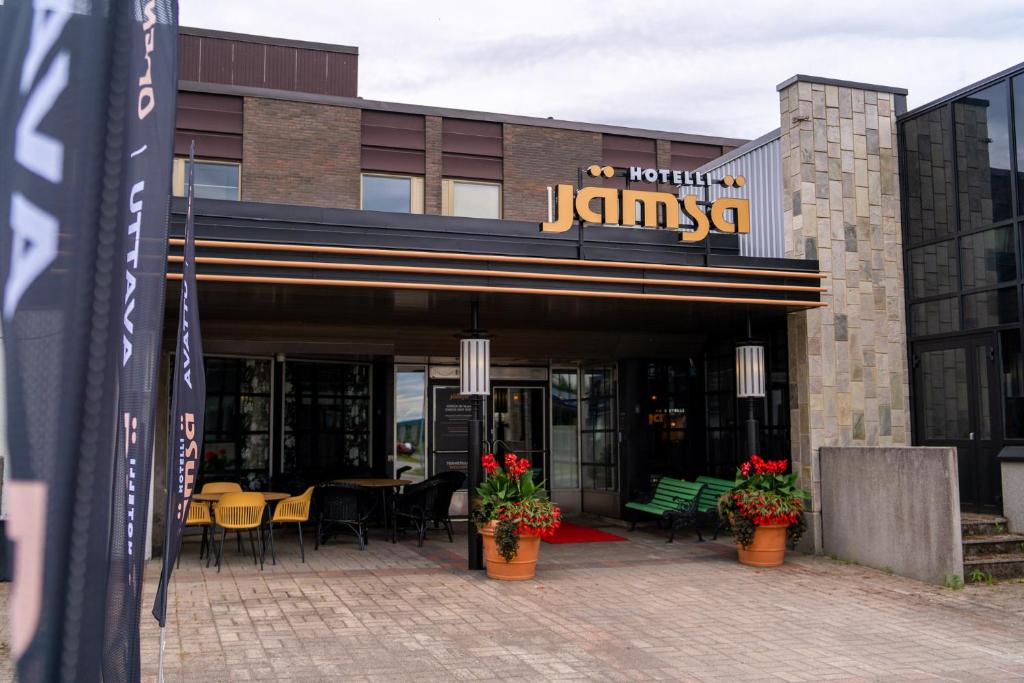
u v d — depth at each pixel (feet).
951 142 36.50
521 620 24.29
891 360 37.35
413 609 25.49
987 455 34.53
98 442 9.74
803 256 36.29
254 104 53.78
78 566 9.55
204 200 27.04
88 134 9.90
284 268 27.58
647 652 21.27
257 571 31.37
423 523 37.37
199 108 53.01
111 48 10.09
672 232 39.86
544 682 18.88
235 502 31.78
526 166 59.67
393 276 28.66
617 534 41.47
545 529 30.01
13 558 9.40
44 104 9.74
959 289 35.86
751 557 32.78
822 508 35.06
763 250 39.68
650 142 63.93
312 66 63.21
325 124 55.06
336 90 63.46
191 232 18.31
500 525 29.63
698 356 45.93
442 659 20.44
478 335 31.81
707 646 21.85
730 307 34.50
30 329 9.59
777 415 38.65
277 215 27.71
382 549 36.70
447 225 29.84
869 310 37.19
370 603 26.22
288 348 40.27
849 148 37.78
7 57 9.67
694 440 45.52
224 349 39.55
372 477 45.24
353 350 41.57
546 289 30.37
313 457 44.65
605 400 47.39
